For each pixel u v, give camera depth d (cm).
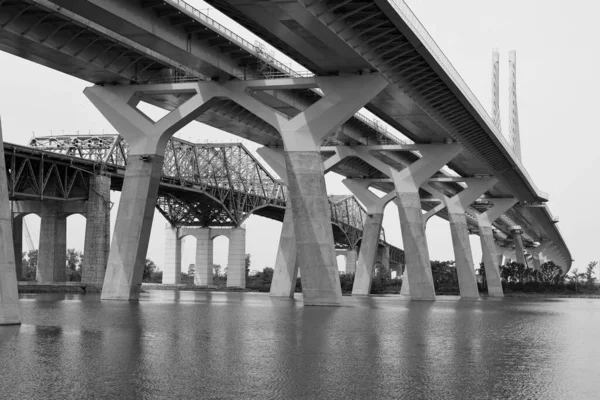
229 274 15950
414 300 9769
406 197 10069
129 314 4928
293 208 6631
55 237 10519
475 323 4891
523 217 18038
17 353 2748
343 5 5512
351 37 5919
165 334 3541
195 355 2783
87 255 10250
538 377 2430
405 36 6031
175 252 16275
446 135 9719
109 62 6600
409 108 8275
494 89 13762
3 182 3788
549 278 19588
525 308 7781
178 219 16250
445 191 14775
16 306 3934
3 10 5428
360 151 10194
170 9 5800
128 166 6988
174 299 8369
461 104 7925
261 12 5406
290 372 2430
